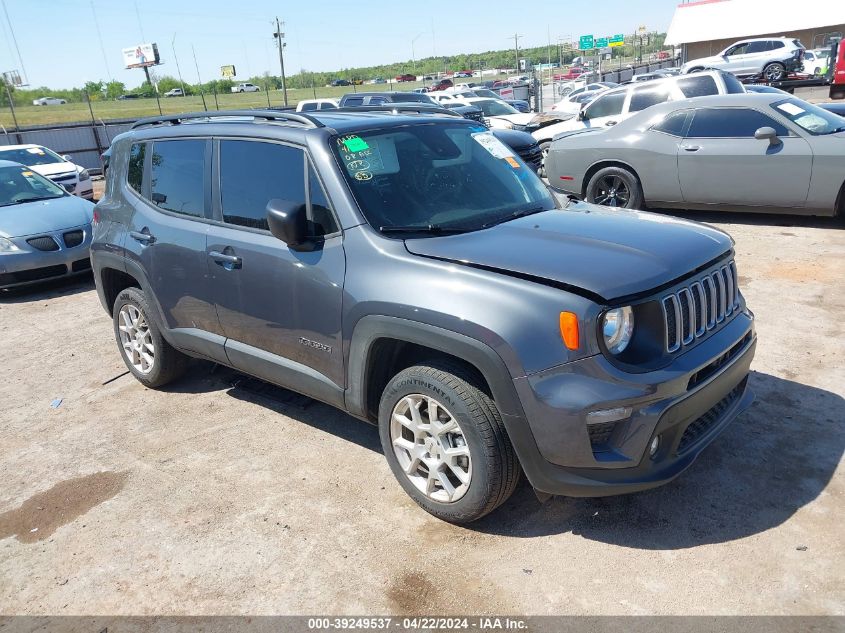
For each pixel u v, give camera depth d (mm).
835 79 23203
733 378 3164
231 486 3725
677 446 2932
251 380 5008
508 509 3338
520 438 2842
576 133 9688
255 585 2959
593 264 2877
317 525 3326
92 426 4602
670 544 2994
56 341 6520
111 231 4871
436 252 3123
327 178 3465
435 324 2943
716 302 3174
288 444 4125
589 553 2980
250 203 3850
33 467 4133
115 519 3516
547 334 2727
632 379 2695
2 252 7891
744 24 50750
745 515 3137
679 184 8633
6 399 5215
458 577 2902
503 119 17719
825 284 6109
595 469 2795
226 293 3965
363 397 3389
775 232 8047
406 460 3346
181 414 4652
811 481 3342
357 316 3242
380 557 3066
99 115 50562
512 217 3617
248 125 3959
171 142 4430
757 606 2611
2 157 14617
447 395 2998
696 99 8602
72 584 3068
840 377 4352
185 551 3217
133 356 5105
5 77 49750
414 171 3684
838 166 7500
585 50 96062
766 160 7910
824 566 2783
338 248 3365
